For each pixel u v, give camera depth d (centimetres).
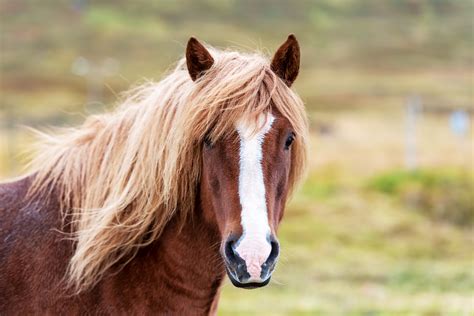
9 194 495
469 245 2120
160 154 443
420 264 1891
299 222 2262
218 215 426
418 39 12662
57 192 483
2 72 10619
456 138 4594
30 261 463
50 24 13188
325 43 12631
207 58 441
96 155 477
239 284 393
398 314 1312
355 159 3741
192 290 466
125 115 479
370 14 14412
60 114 6531
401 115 7312
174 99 448
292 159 452
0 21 13225
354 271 1792
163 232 463
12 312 457
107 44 12344
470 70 10669
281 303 1440
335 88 9338
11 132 4734
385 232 2200
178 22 13750
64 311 456
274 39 12719
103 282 462
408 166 2981
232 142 414
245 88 420
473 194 2517
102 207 462
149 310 464
